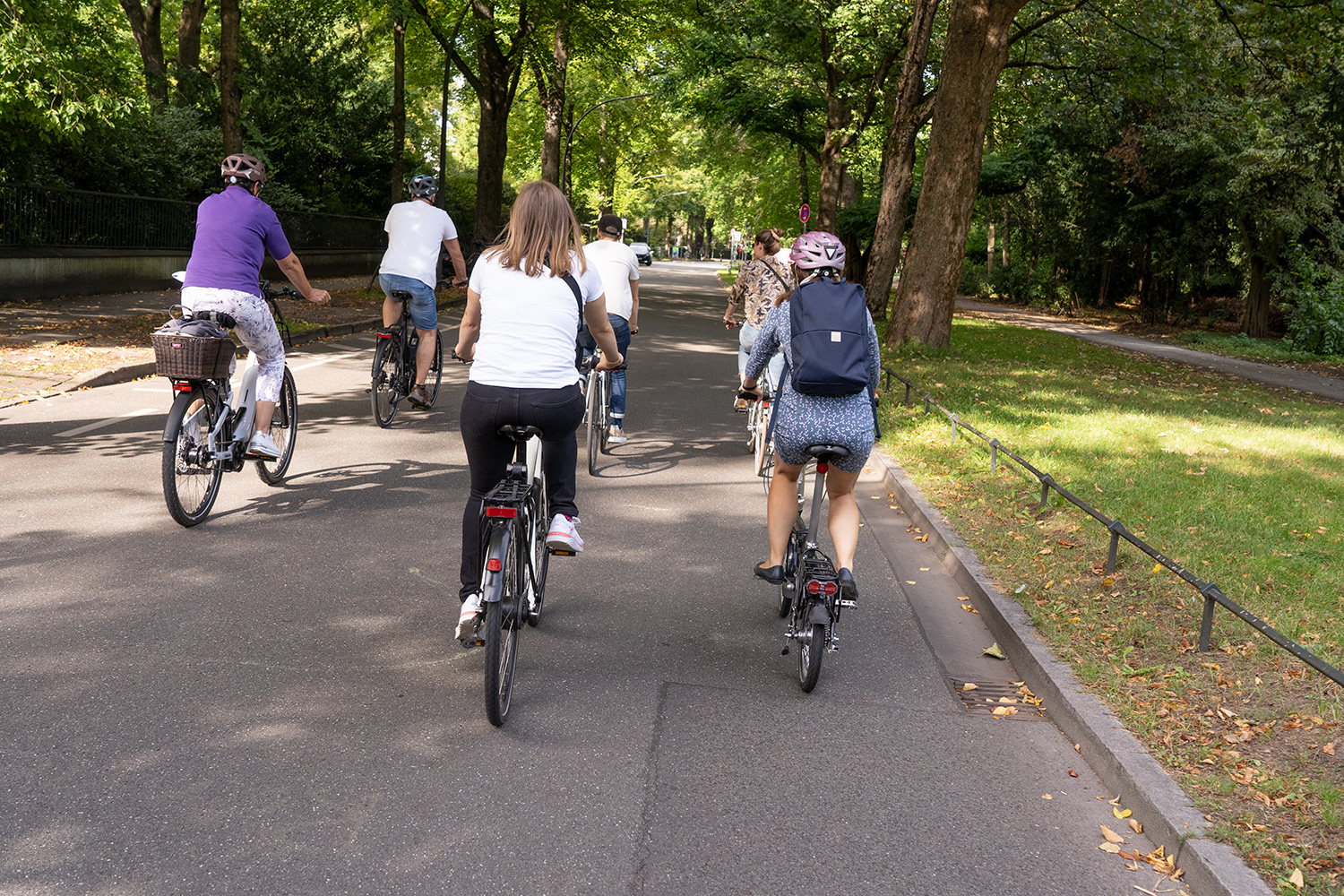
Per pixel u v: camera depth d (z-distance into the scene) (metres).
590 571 6.11
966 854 3.38
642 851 3.27
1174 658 4.94
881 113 32.81
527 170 64.12
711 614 5.51
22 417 9.28
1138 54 23.91
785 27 30.08
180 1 39.75
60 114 16.89
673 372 15.02
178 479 6.33
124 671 4.39
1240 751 4.02
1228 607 4.73
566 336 4.40
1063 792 3.84
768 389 8.23
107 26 19.59
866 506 8.04
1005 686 4.83
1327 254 30.25
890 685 4.76
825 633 4.48
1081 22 24.58
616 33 32.78
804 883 3.15
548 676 4.60
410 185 9.61
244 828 3.29
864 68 29.88
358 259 34.44
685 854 3.27
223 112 21.81
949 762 4.02
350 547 6.18
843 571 4.59
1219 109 30.72
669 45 35.75
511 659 4.21
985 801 3.73
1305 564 6.53
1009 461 9.23
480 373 4.35
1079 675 4.65
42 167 20.89
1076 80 26.59
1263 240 30.80
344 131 36.44
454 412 10.67
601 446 9.19
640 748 3.97
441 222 9.59
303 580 5.60
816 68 32.56
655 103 48.41
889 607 5.82
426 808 3.46
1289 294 28.91
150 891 2.95
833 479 4.89
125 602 5.15
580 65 42.75
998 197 43.50
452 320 22.31
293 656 4.64
